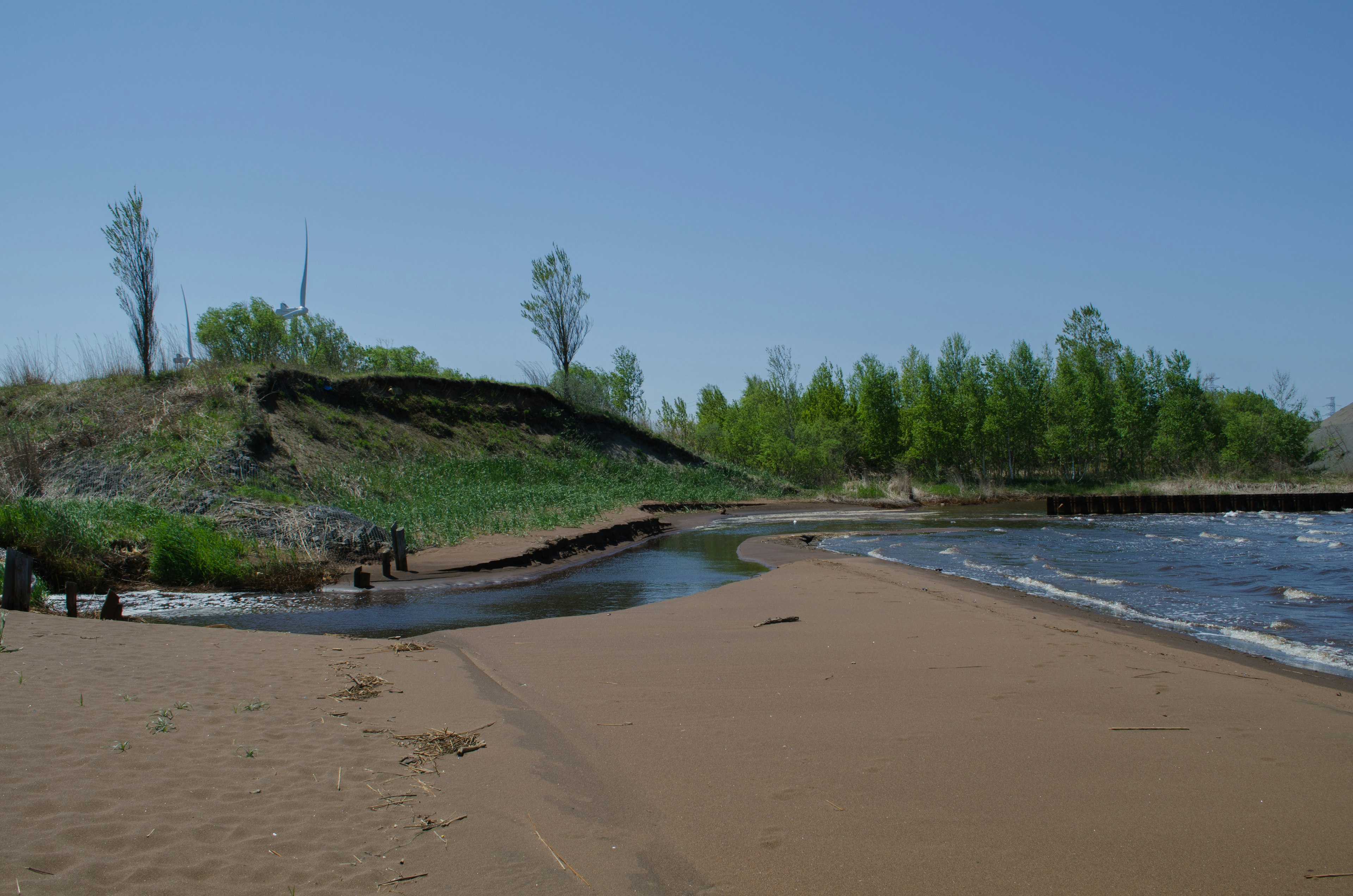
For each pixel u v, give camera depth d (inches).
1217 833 165.2
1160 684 285.9
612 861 150.7
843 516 1373.0
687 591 567.5
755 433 2084.2
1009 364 2246.6
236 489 786.2
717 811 175.8
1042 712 250.1
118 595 519.8
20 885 124.4
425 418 1360.7
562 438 1546.5
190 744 197.3
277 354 1325.0
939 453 2055.9
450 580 608.4
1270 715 248.4
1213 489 1815.9
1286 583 573.0
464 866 145.3
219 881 133.0
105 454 810.8
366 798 173.3
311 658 313.1
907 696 270.4
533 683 290.5
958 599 484.4
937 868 149.7
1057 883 143.9
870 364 2181.3
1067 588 550.0
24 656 279.3
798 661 327.0
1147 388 2219.5
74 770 174.1
